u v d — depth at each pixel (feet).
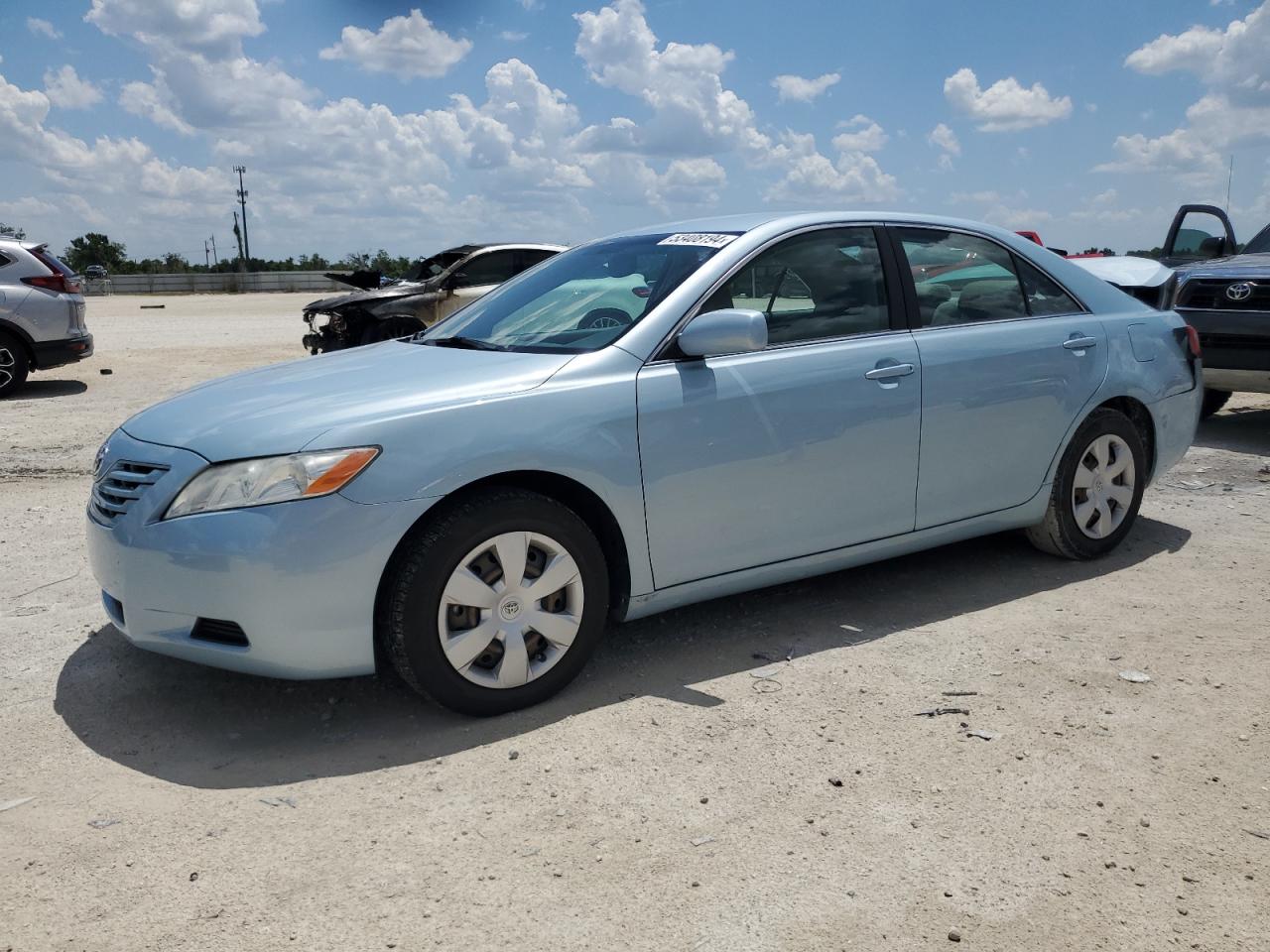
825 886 8.13
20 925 7.75
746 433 12.39
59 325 38.68
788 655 12.81
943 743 10.47
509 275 44.55
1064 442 15.46
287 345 59.82
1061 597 14.78
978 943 7.45
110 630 14.05
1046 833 8.84
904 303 14.07
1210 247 34.76
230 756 10.56
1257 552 16.75
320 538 10.16
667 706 11.45
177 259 300.40
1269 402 32.81
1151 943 7.44
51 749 10.73
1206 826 8.93
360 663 10.62
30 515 20.25
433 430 10.66
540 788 9.73
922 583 15.48
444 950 7.43
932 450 14.01
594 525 12.13
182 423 11.37
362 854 8.68
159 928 7.70
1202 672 12.10
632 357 11.96
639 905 7.92
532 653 11.42
